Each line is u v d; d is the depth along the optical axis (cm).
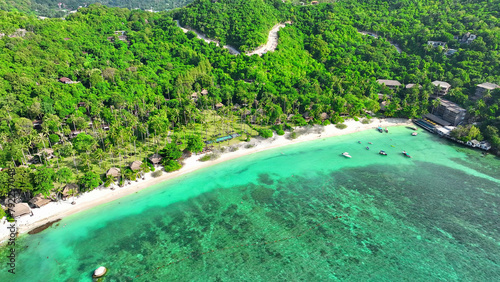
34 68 15600
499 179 11481
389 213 9694
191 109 15062
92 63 17925
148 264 7694
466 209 9850
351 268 7725
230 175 11606
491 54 18100
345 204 10131
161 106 15850
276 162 12631
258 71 18912
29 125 12256
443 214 9631
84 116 14188
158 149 12638
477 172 11975
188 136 13450
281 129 14800
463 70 17925
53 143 12431
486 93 15425
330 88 18575
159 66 19612
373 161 12850
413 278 7475
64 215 9119
